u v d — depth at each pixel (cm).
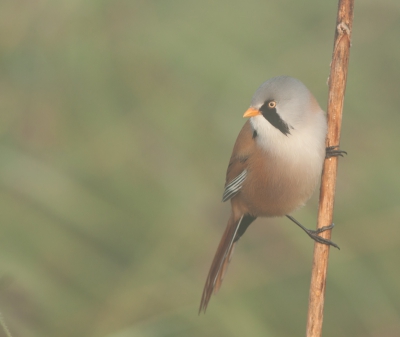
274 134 884
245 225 1030
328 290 1106
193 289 1043
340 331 1080
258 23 1183
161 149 1151
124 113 1170
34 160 1080
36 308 941
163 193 1114
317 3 1218
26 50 1158
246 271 1109
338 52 810
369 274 1098
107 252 1042
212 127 1152
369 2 1266
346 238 1124
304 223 1127
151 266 1046
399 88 1237
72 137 1142
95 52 1177
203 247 1096
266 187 920
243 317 1045
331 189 823
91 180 1102
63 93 1167
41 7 1164
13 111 1141
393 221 1130
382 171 1190
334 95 827
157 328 988
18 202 1022
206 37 1163
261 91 881
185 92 1161
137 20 1184
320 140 847
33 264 971
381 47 1256
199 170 1142
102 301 991
